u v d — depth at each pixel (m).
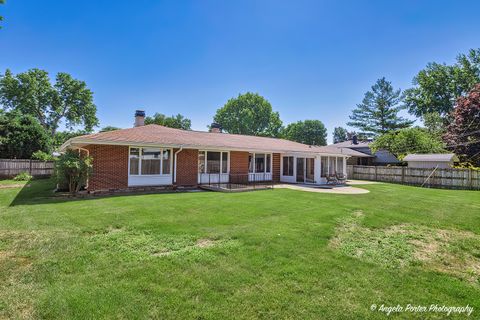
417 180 21.59
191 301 3.16
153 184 13.81
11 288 3.39
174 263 4.21
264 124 54.25
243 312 2.98
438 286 3.72
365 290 3.54
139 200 9.98
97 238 5.37
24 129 23.39
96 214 7.38
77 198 10.48
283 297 3.29
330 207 9.30
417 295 3.46
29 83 35.84
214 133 21.59
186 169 15.04
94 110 41.84
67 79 38.91
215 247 4.96
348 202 10.59
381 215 8.24
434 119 33.59
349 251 5.02
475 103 27.94
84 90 40.22
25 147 23.20
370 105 44.84
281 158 20.17
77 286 3.45
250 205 9.27
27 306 3.01
